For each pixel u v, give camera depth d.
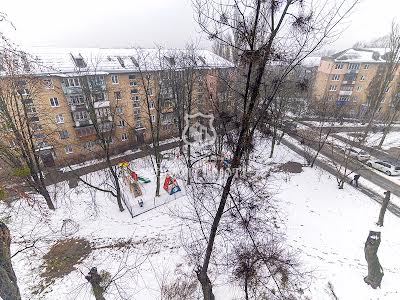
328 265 11.44
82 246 13.47
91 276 8.52
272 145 22.50
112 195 17.12
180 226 14.30
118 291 10.01
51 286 11.15
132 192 17.36
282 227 13.83
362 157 23.05
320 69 39.88
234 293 10.24
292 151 25.47
